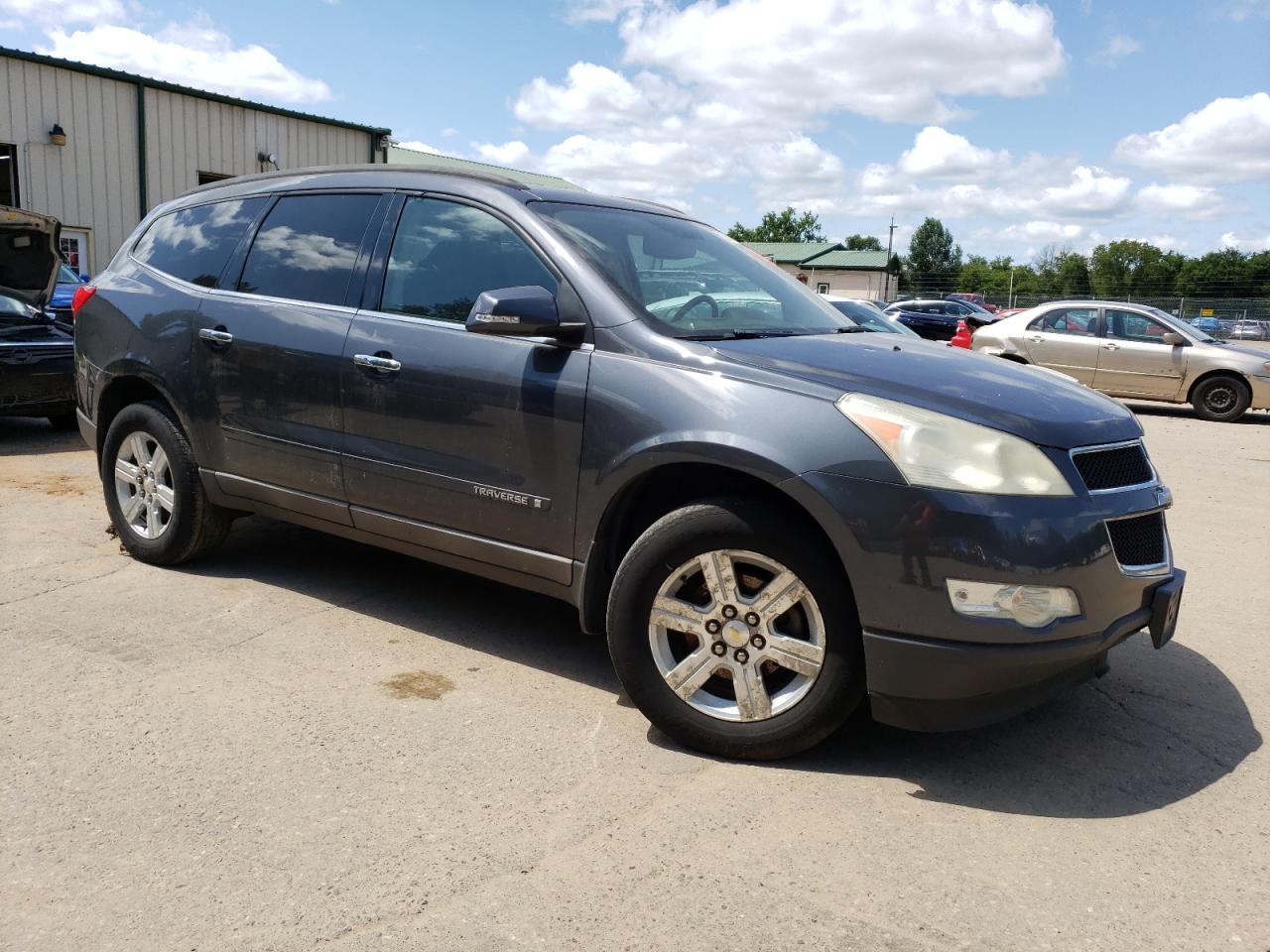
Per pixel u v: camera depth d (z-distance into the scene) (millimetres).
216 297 4484
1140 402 17469
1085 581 2801
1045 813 2859
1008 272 110875
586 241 3646
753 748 3062
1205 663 4152
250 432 4301
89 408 5082
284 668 3707
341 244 4172
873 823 2768
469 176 3949
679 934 2256
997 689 2812
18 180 18891
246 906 2307
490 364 3521
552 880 2447
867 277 89938
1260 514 7422
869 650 2852
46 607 4262
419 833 2635
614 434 3211
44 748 3023
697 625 3100
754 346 3291
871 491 2797
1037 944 2266
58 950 2143
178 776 2885
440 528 3738
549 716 3391
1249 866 2621
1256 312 56781
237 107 22188
